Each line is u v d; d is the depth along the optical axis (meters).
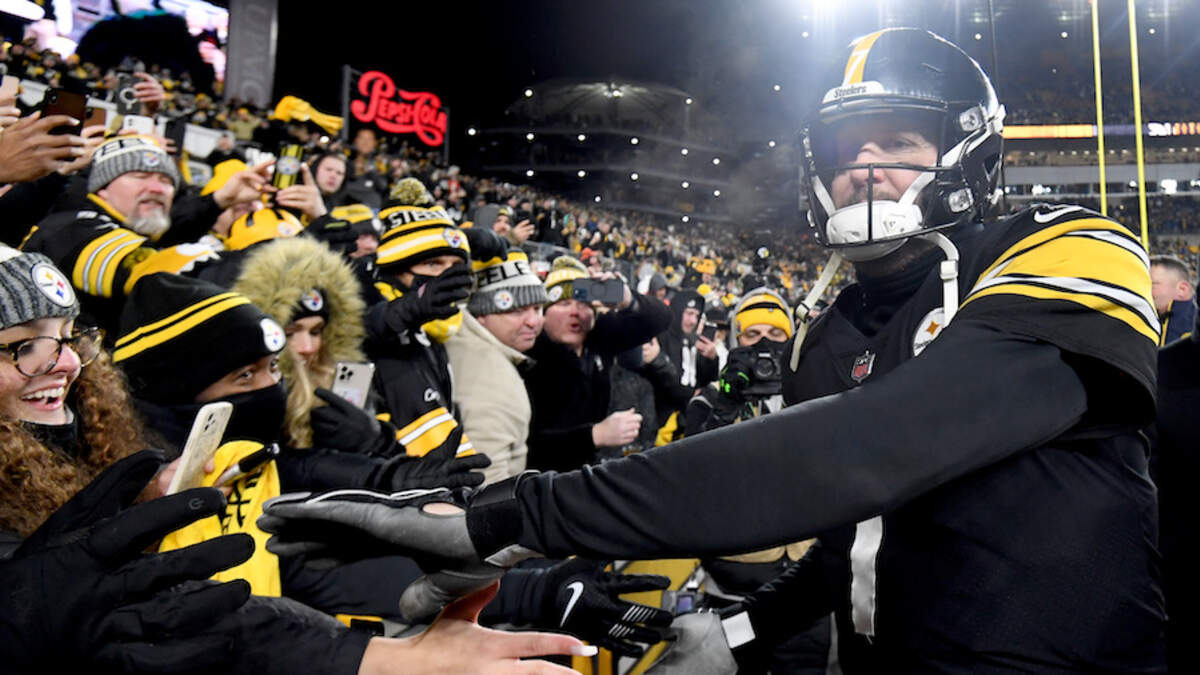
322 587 1.42
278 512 0.79
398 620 1.42
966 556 0.89
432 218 2.30
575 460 2.59
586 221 23.97
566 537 0.72
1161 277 3.79
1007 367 0.75
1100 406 0.81
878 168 0.99
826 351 1.11
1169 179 24.52
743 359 2.11
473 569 0.75
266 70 16.34
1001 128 1.04
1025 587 0.87
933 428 0.71
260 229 2.48
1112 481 0.89
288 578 1.43
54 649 0.77
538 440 2.63
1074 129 25.97
